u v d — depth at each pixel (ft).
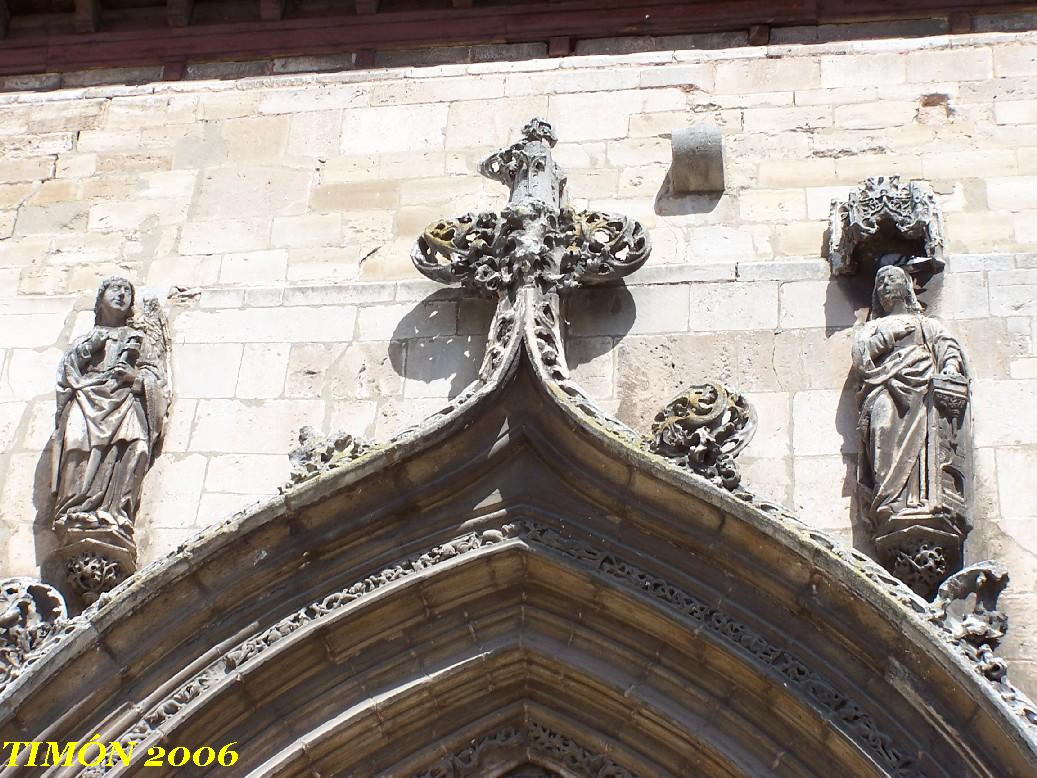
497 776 86.33
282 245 102.99
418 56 111.65
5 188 107.86
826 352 93.35
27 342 100.78
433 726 86.63
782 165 102.22
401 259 101.60
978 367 91.56
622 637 85.46
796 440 90.58
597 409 87.20
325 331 98.22
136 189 106.83
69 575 89.30
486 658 86.22
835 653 81.51
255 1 114.73
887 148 102.06
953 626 79.20
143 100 111.04
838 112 103.91
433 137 106.63
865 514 86.79
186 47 113.70
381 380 96.02
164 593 84.74
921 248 95.35
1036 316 92.84
